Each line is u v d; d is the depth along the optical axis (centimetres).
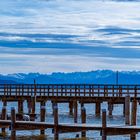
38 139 5259
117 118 7438
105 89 7544
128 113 6162
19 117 5953
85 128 4544
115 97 7400
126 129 4466
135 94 7256
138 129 4444
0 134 5581
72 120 7175
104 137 4472
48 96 7662
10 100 7850
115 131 4472
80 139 5228
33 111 7581
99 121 7025
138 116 8269
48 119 7094
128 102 6188
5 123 4819
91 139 5231
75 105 7406
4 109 5525
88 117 7650
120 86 7575
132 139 4853
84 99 7494
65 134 5631
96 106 7656
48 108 10369
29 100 7769
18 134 5616
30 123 4700
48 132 5784
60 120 7169
